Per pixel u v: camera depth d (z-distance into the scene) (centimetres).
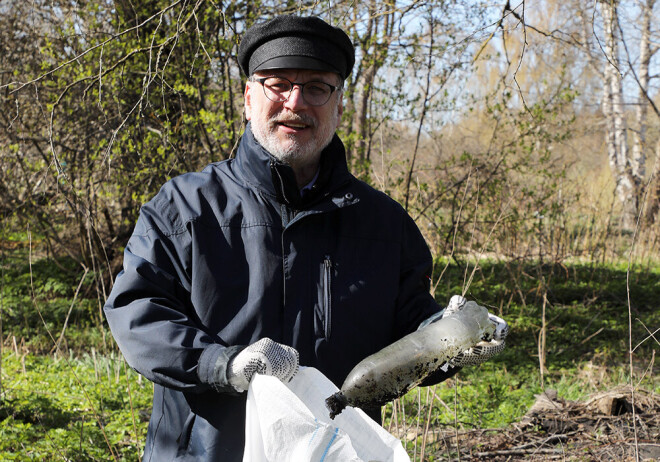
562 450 436
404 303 216
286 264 197
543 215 1019
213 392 189
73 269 1118
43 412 554
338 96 208
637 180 1795
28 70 899
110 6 821
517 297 1022
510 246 1079
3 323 897
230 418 188
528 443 459
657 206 1422
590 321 908
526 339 844
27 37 908
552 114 949
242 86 742
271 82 198
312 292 199
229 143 743
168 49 735
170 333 177
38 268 1106
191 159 789
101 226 1134
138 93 716
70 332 873
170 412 195
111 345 820
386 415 512
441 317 198
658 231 1406
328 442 167
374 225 211
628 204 1683
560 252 1224
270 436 166
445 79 768
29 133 923
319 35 196
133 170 804
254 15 729
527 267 1170
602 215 1409
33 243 1243
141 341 178
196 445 189
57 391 620
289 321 194
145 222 198
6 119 889
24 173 943
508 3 416
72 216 1062
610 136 1953
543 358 696
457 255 962
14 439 479
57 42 866
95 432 495
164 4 736
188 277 195
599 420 487
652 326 885
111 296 189
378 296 205
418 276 218
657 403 501
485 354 194
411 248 220
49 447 465
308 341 196
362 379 177
